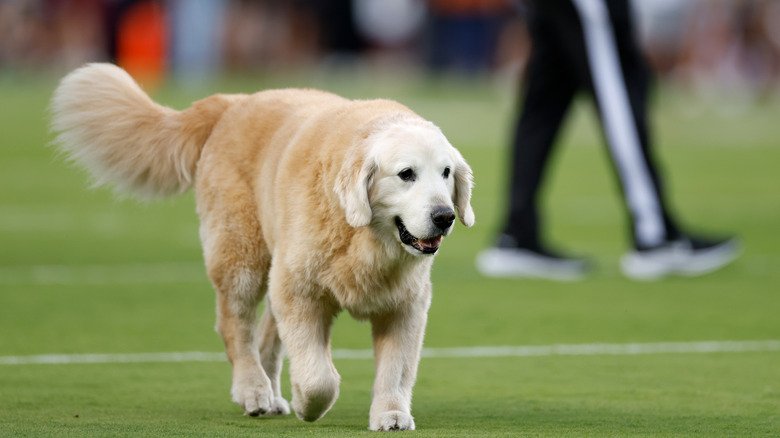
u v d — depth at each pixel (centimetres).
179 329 1110
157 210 2114
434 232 720
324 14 4869
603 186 2466
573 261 1463
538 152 1462
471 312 1214
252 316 833
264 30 4641
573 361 982
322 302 768
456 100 4025
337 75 4728
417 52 4953
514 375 929
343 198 724
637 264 1448
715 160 2930
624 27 1394
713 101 4362
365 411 816
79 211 2064
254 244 820
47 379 893
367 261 744
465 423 761
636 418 776
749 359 985
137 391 859
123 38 4422
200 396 851
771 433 729
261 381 814
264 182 806
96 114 917
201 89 3819
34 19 4484
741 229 1866
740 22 4491
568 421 766
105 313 1186
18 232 1805
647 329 1123
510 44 4638
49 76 4406
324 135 769
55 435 699
